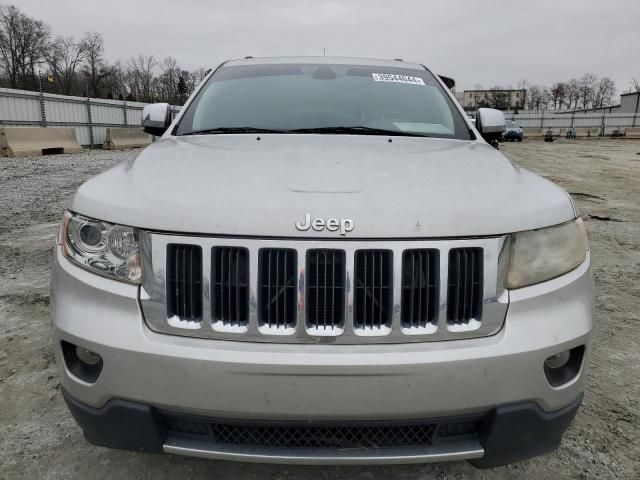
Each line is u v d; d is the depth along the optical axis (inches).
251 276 58.7
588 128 1847.9
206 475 78.3
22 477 77.8
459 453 61.4
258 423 60.0
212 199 62.2
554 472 80.9
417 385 58.3
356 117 103.7
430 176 70.2
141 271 62.1
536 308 62.3
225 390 58.6
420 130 101.6
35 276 166.6
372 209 60.4
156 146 89.7
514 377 60.1
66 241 67.5
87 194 68.7
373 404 58.4
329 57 129.6
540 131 1756.9
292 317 59.6
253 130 100.0
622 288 168.7
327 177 67.5
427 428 62.2
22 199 299.9
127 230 62.4
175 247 60.7
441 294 59.6
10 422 91.1
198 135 98.0
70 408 66.7
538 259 63.7
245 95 110.3
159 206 62.3
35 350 116.7
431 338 59.8
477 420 62.4
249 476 78.2
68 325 63.5
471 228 60.6
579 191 394.3
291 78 116.3
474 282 61.1
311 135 95.5
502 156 87.8
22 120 715.4
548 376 63.0
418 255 59.6
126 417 61.6
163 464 80.7
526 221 63.5
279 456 60.5
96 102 842.2
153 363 59.3
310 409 58.4
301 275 58.4
